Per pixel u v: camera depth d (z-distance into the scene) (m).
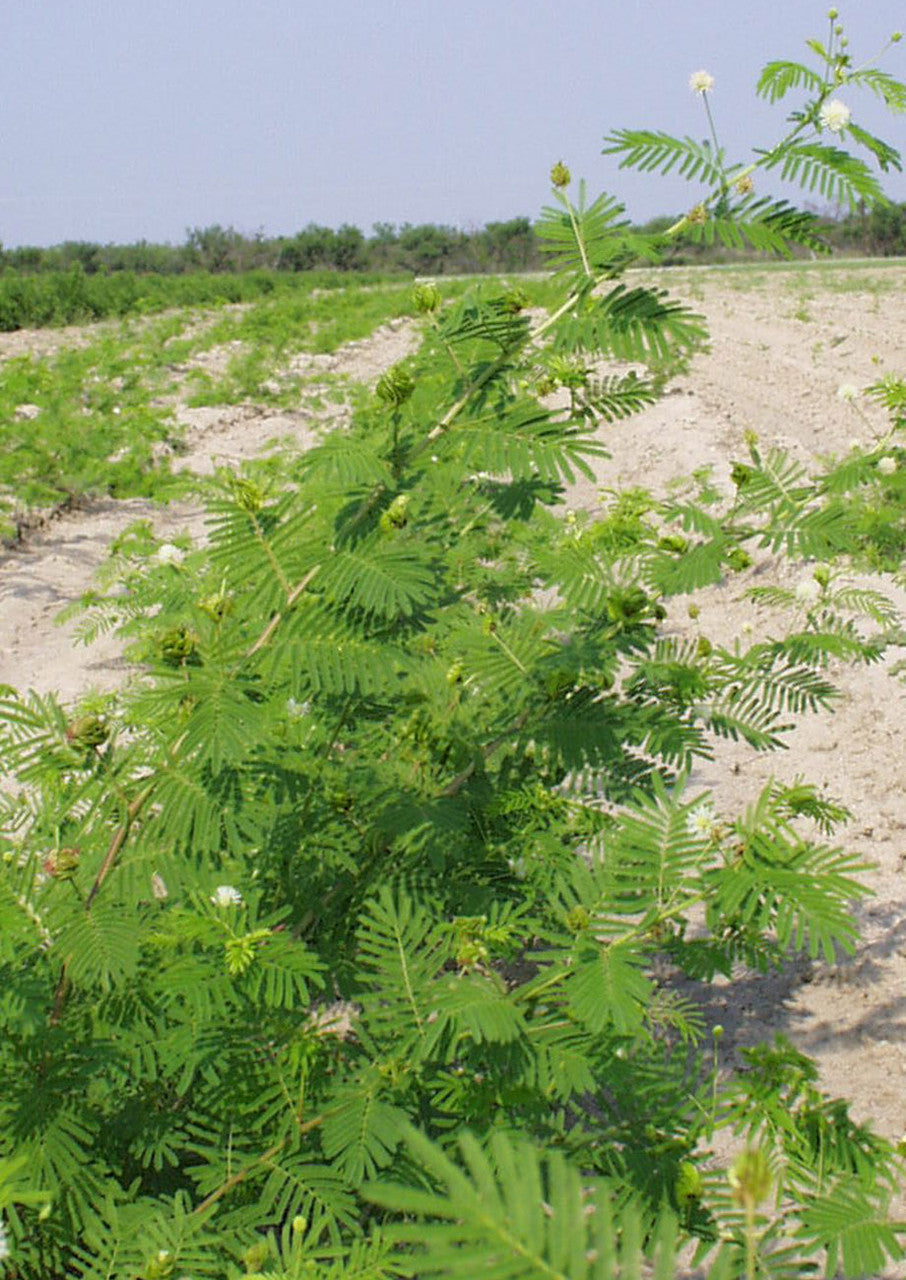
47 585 9.13
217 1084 2.14
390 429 2.19
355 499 2.05
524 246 53.59
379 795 2.52
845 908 1.67
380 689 1.94
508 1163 0.64
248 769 2.17
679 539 2.48
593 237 1.97
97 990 2.21
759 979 4.19
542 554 2.62
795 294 28.36
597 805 3.16
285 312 29.41
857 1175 2.00
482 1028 1.82
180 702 2.11
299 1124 2.08
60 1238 2.00
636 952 1.88
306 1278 1.74
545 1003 2.15
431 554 2.09
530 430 2.03
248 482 1.93
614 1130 2.13
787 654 2.91
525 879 2.81
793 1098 2.14
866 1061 3.72
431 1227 0.63
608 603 2.42
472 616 2.68
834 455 11.45
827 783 5.71
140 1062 2.11
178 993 2.13
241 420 16.11
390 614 1.86
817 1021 3.93
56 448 11.95
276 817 2.46
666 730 2.61
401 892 2.40
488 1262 0.61
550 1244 0.61
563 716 2.41
